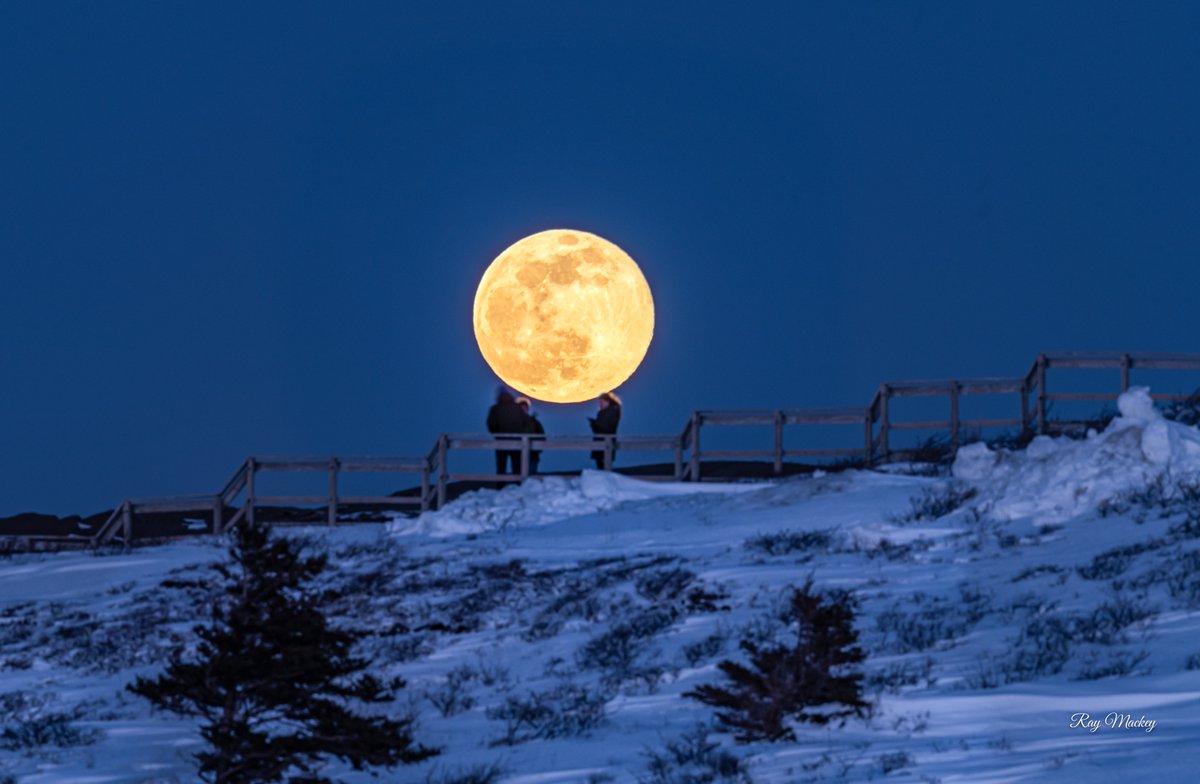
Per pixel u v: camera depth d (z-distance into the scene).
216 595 89.69
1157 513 78.94
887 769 37.00
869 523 91.94
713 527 100.25
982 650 53.66
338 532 114.44
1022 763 35.38
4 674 73.19
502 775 42.56
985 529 83.88
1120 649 50.22
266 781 42.28
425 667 67.12
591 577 86.12
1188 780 31.53
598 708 52.22
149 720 56.62
